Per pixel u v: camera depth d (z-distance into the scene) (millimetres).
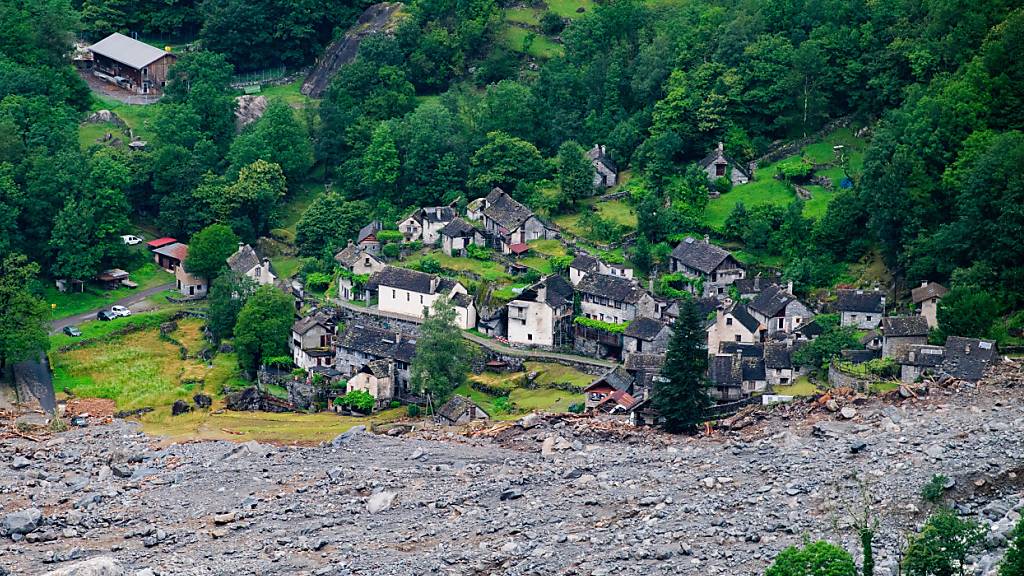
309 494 99375
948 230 160875
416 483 99938
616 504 92938
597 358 164375
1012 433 98000
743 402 139625
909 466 93750
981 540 78125
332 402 157500
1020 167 156750
